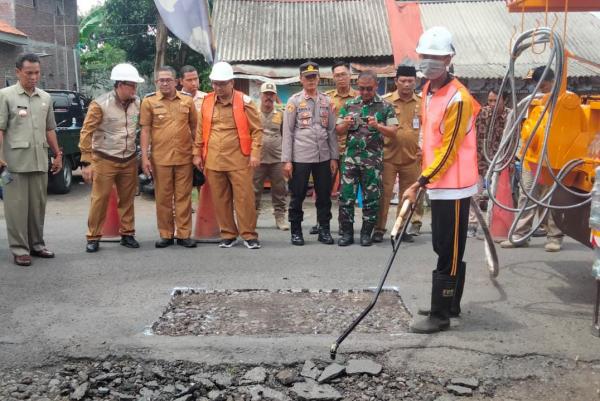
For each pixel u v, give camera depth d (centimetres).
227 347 391
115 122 637
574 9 541
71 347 394
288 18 1418
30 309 467
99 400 342
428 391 351
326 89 1272
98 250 658
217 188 659
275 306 479
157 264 599
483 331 423
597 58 1342
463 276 444
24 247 597
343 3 1466
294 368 374
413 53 1279
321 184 681
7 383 356
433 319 423
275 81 1213
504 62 1330
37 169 588
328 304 484
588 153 461
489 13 1509
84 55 2722
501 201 697
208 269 581
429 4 1543
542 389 354
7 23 2127
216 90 638
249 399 342
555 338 413
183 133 655
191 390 346
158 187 664
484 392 350
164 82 639
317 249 663
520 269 587
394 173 690
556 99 439
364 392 349
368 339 405
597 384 358
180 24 1298
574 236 490
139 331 421
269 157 769
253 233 668
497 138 758
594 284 540
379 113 649
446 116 405
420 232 770
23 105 577
